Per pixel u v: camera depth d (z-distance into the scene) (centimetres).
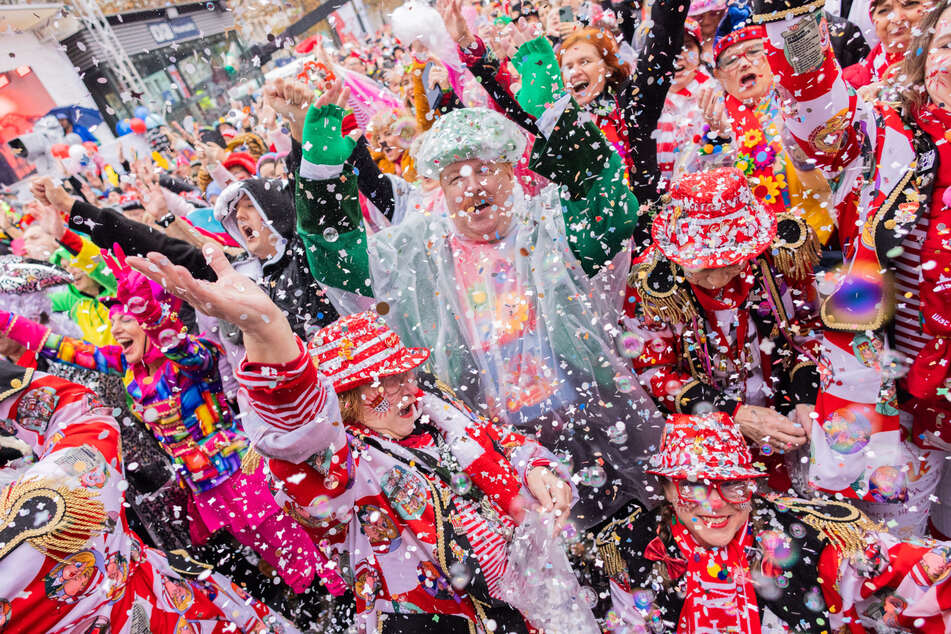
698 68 232
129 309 180
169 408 202
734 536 147
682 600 149
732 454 146
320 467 125
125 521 143
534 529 142
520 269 173
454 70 211
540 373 173
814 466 163
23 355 200
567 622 140
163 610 143
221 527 208
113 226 199
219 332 203
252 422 123
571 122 156
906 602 134
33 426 146
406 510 137
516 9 283
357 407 141
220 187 306
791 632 142
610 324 173
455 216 170
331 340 142
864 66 214
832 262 184
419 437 149
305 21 439
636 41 226
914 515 169
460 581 134
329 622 198
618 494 179
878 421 156
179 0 557
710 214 149
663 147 224
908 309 157
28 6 508
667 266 167
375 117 261
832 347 160
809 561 143
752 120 203
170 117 553
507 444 157
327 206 161
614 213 162
